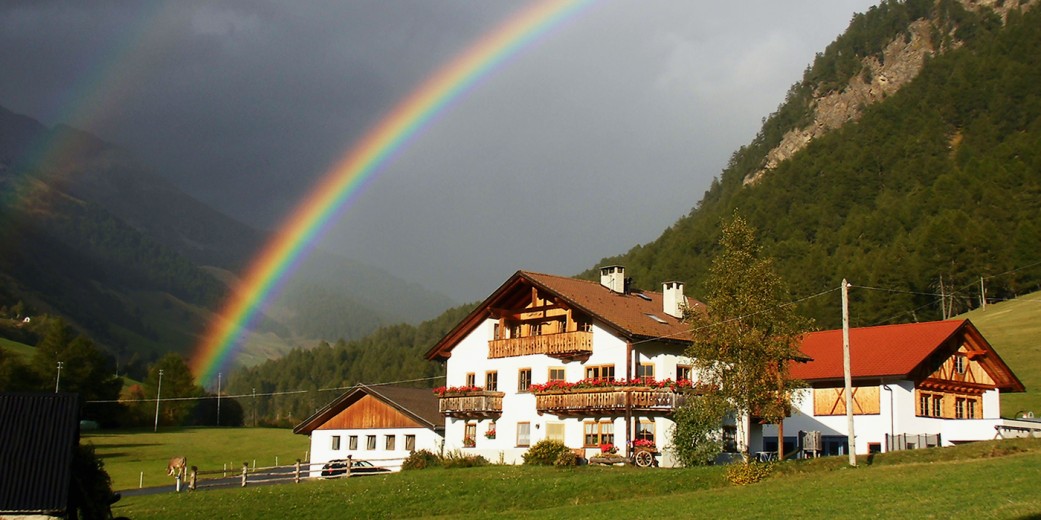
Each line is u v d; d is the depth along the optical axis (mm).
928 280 135500
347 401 70438
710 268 43312
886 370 55562
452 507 39188
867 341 60188
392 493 42406
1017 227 146375
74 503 30656
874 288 132500
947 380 58281
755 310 41062
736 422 53156
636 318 55469
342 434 70125
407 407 66500
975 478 33719
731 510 31609
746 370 41062
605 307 55688
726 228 43219
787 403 41719
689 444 49344
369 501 41094
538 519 33156
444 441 61531
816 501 32000
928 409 56906
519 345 57344
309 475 69438
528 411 56594
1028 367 87750
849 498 31969
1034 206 158875
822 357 60156
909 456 40938
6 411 30703
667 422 51125
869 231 179625
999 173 173750
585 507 35406
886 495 31938
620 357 52688
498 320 60312
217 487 57781
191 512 41812
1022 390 63094
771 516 29797
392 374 186125
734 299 41625
